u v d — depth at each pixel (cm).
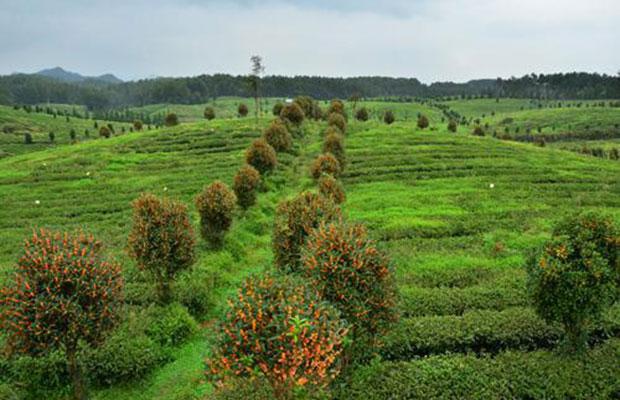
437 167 3906
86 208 3039
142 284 1703
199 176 3750
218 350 761
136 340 1299
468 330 1285
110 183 3719
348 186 3441
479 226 2331
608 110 14875
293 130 5550
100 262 1052
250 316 748
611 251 1093
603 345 1191
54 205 3197
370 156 4447
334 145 3762
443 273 1739
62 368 1184
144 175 3956
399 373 1107
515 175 3616
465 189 3175
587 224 1127
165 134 5725
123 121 15850
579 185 3209
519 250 1986
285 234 1559
